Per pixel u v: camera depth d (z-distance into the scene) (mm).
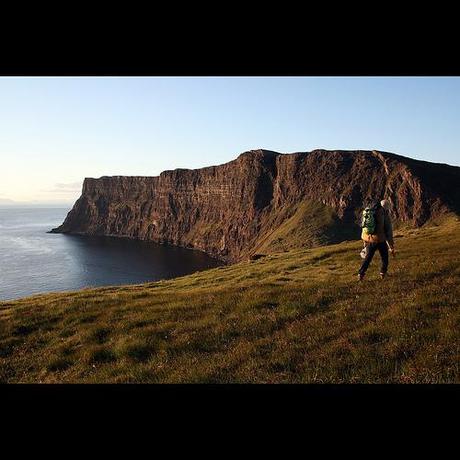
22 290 138750
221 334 13922
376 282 18562
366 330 12070
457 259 22094
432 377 8914
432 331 11328
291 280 26688
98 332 16203
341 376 9602
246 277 32875
